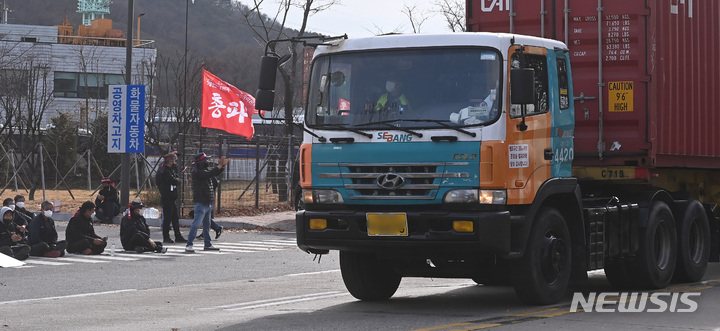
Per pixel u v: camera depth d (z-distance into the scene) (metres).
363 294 12.16
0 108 52.72
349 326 9.80
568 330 9.41
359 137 10.76
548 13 13.01
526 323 9.88
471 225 10.25
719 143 14.70
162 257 19.45
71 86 73.38
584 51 12.84
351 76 11.02
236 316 10.85
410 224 10.50
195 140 31.41
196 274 16.34
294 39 11.27
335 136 10.88
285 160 33.56
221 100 31.38
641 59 12.64
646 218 12.90
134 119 28.70
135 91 28.66
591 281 14.54
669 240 13.38
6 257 14.59
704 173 15.05
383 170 10.63
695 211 13.98
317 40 11.36
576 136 12.92
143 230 20.84
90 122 54.72
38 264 18.00
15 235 18.67
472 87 10.55
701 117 14.13
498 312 10.84
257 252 20.66
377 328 9.65
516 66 10.70
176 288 14.31
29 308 11.95
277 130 49.78
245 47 91.25
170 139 44.59
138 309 11.70
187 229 26.62
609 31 12.75
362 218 10.71
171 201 22.81
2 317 10.99
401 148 10.55
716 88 14.62
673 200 13.75
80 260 18.78
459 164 10.36
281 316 10.73
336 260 18.92
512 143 10.51
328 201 10.90
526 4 13.16
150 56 72.94
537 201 10.89
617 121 12.75
